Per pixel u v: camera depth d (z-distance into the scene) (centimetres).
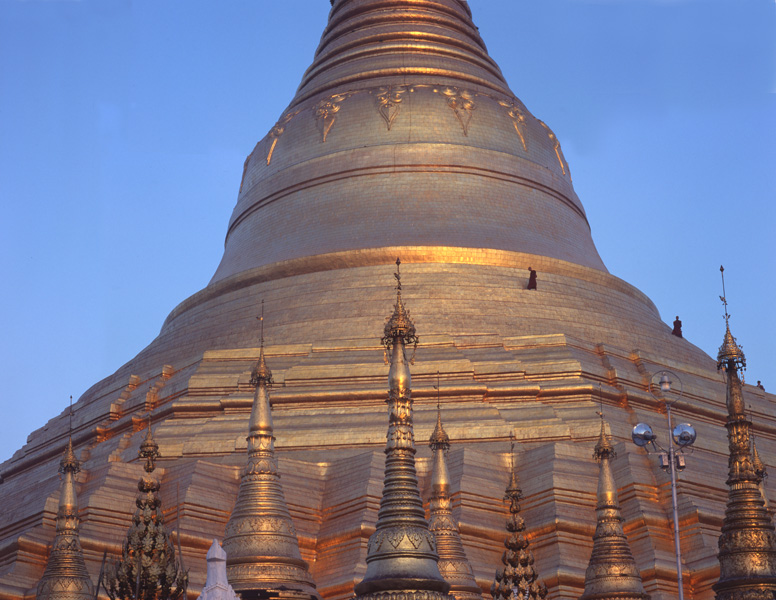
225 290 8338
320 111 8931
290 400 7044
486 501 6153
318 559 6038
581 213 9250
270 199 8850
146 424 7281
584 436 6650
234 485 6272
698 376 7719
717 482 6306
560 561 5822
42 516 6116
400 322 3638
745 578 3878
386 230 8212
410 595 3306
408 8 9625
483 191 8512
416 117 8712
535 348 7394
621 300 8269
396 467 3494
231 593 3547
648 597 4688
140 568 3550
